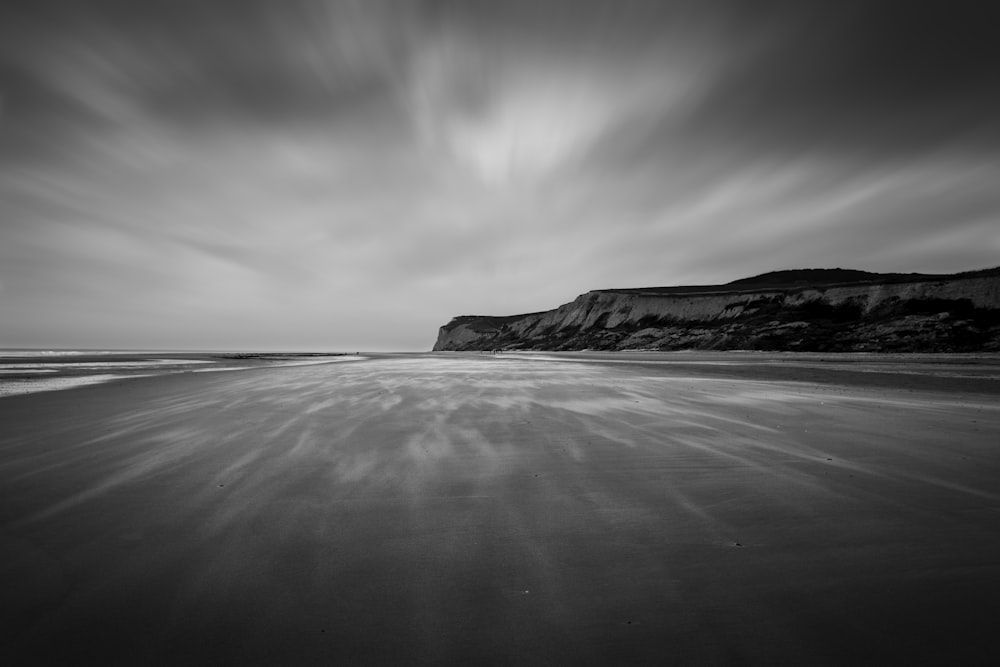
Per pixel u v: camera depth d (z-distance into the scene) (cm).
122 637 215
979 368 2255
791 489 429
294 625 225
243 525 349
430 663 199
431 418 834
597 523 350
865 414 874
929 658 196
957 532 327
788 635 213
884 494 413
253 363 3522
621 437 668
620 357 4747
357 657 203
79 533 334
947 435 674
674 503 394
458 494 420
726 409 942
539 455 565
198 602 244
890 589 250
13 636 216
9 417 853
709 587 256
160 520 359
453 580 266
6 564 286
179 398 1141
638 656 201
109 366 2923
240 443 632
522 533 332
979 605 233
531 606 239
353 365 3114
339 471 496
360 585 261
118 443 632
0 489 436
